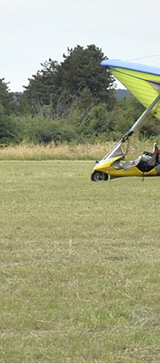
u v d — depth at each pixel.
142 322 10.99
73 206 24.08
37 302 11.96
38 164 52.66
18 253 15.88
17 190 29.89
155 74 30.30
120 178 35.84
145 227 19.44
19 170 44.22
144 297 12.23
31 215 21.66
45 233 18.39
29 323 10.92
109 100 167.12
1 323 10.95
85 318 11.09
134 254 15.77
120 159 34.00
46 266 14.52
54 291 12.59
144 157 33.66
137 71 30.89
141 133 97.69
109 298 12.25
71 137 103.75
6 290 12.72
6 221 20.36
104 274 13.88
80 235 18.11
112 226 19.56
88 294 12.44
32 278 13.59
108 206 24.09
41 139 102.94
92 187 31.14
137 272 13.95
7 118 105.00
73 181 34.66
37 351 9.86
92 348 9.95
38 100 170.12
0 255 15.61
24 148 66.62
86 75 167.75
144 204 24.72
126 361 9.55
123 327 10.82
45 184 32.91
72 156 64.81
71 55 177.25
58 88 172.62
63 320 11.12
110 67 32.06
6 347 9.98
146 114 34.81
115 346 10.04
